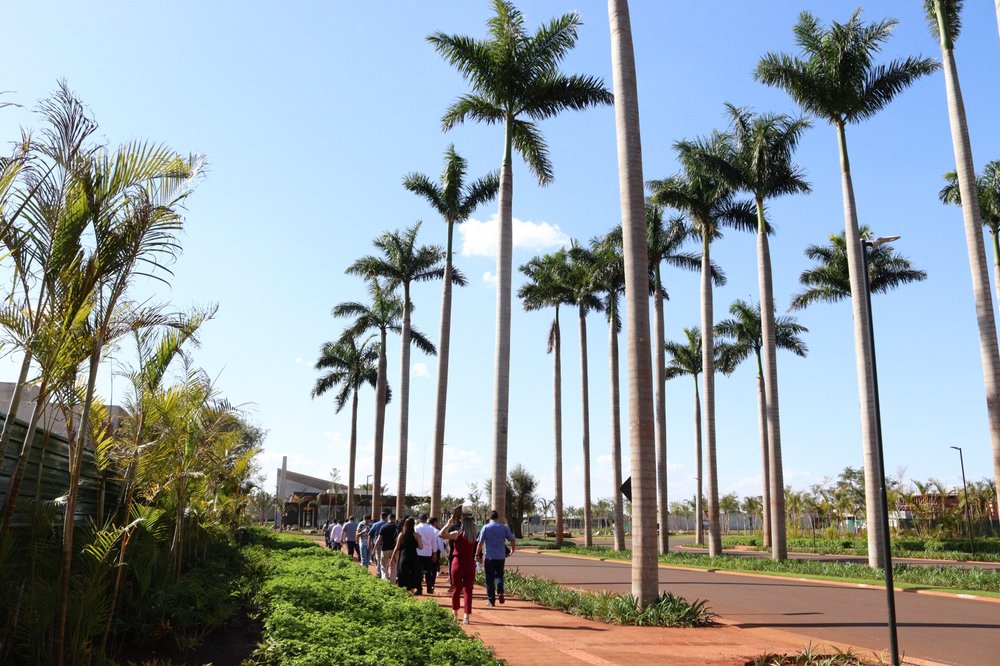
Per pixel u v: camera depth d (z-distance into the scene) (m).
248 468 19.66
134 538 9.73
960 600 17.61
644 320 14.01
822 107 27.97
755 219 34.28
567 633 10.90
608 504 114.38
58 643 6.21
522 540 56.22
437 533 16.36
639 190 14.49
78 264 6.21
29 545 7.70
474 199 32.06
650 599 12.69
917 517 54.62
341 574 13.90
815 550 46.16
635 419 13.61
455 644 7.86
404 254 40.56
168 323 7.51
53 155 6.15
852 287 26.97
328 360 57.03
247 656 7.60
